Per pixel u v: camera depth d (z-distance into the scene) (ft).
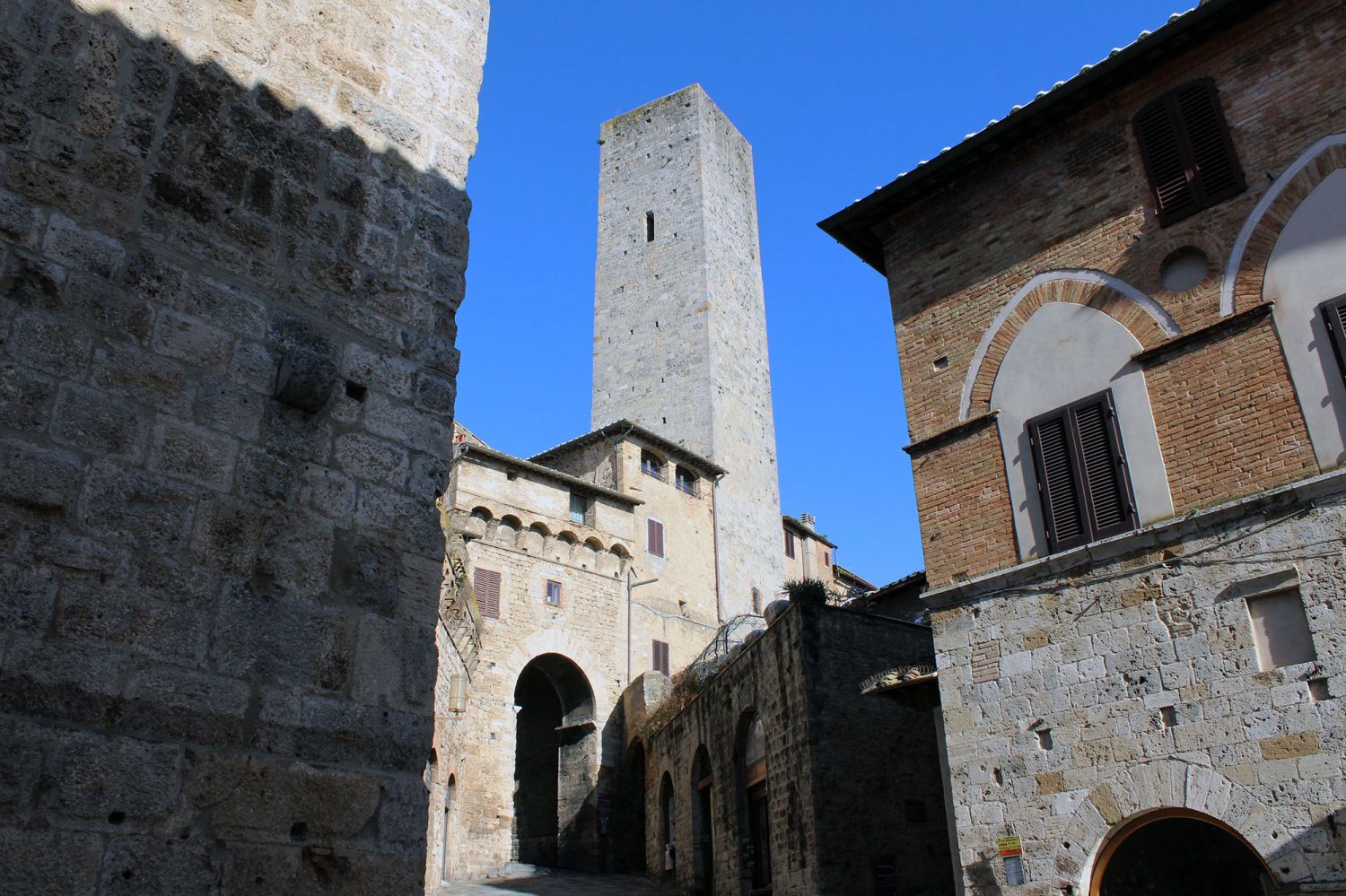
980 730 55.98
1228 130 57.00
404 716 28.91
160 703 24.64
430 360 33.30
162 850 23.70
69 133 27.50
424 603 30.50
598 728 144.25
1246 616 49.08
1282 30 56.70
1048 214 63.16
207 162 29.96
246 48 31.99
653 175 219.20
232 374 28.55
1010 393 61.31
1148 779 49.60
